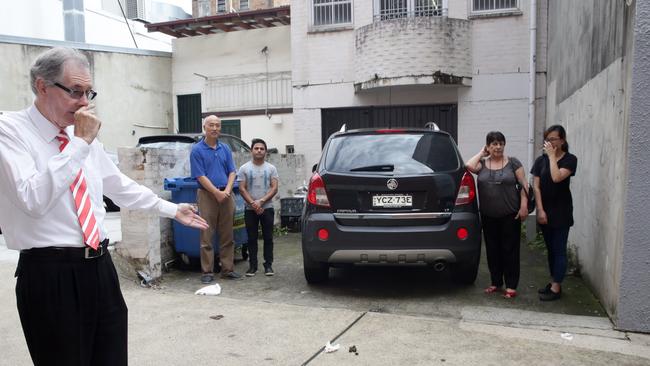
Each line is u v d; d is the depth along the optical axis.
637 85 3.81
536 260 6.63
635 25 3.80
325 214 4.82
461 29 9.84
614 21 4.52
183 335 3.98
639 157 3.82
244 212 6.41
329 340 3.86
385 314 4.43
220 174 5.61
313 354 3.61
